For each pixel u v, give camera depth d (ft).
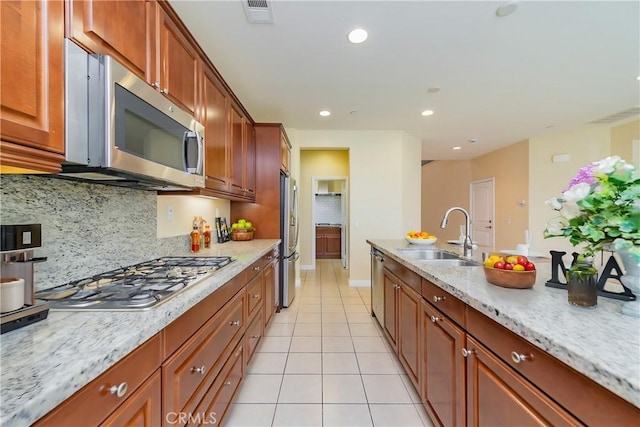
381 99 10.75
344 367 6.98
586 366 1.95
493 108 11.71
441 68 8.39
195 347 3.69
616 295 3.18
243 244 9.16
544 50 7.47
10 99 2.27
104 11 3.30
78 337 2.36
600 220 2.87
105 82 3.11
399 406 5.57
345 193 19.56
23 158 2.42
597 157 14.82
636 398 1.64
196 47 5.84
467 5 5.82
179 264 5.46
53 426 1.77
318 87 9.70
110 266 4.81
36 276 3.53
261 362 7.22
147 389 2.69
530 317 2.71
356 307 11.57
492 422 3.16
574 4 5.79
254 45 7.20
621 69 8.49
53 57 2.66
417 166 16.42
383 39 6.98
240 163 9.16
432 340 4.83
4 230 2.77
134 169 3.56
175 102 5.00
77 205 4.14
